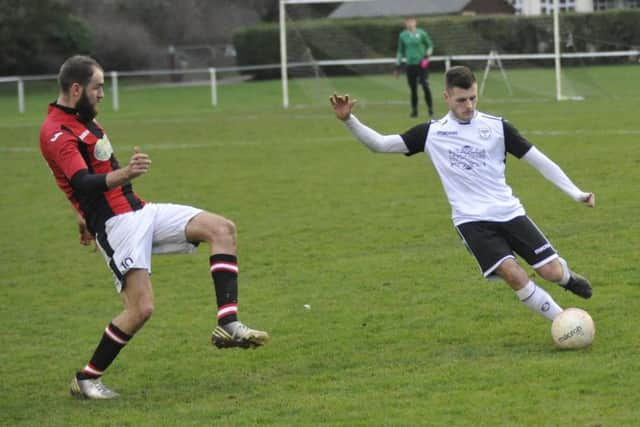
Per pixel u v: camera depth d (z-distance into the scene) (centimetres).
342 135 5828
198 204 3825
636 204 3288
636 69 9106
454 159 1888
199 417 1620
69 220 3716
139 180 4491
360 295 2397
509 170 4222
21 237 3428
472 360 1830
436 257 2738
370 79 9894
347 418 1564
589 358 1783
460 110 1875
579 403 1561
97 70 1748
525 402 1581
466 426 1495
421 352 1911
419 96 8531
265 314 2280
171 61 12325
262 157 5053
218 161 4991
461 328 2055
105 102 9525
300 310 2297
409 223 3247
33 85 11588
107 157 1772
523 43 9725
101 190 1673
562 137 5125
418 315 2178
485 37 9750
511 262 1856
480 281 2433
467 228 1877
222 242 1744
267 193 3997
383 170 4434
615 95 7594
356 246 2966
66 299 2581
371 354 1927
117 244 1744
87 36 12431
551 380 1678
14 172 4994
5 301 2581
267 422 1571
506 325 2053
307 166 4669
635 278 2355
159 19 13938
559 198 3509
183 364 1953
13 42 11769
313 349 1989
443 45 9688
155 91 10619
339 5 11706
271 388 1756
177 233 1764
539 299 1862
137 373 1911
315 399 1669
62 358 2048
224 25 14312
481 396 1623
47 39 12225
